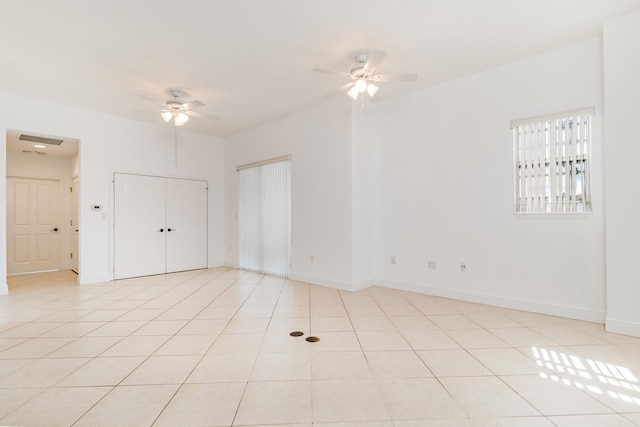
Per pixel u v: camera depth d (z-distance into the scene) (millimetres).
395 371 2275
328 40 3178
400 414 1799
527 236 3596
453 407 1859
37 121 4680
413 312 3600
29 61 3537
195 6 2643
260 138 6020
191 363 2408
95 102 4801
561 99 3363
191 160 6445
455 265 4133
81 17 2764
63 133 4914
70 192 6785
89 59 3506
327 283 4852
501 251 3773
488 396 1968
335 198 4738
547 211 3471
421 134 4438
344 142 4625
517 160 3664
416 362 2408
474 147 3967
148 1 2570
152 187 5898
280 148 5621
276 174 5734
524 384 2098
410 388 2061
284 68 3748
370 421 1739
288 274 5512
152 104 4852
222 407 1868
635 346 2643
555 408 1845
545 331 2990
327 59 3547
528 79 3566
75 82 4086
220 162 6906
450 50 3393
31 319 3406
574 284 3311
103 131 5324
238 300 4137
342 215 4652
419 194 4465
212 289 4746
